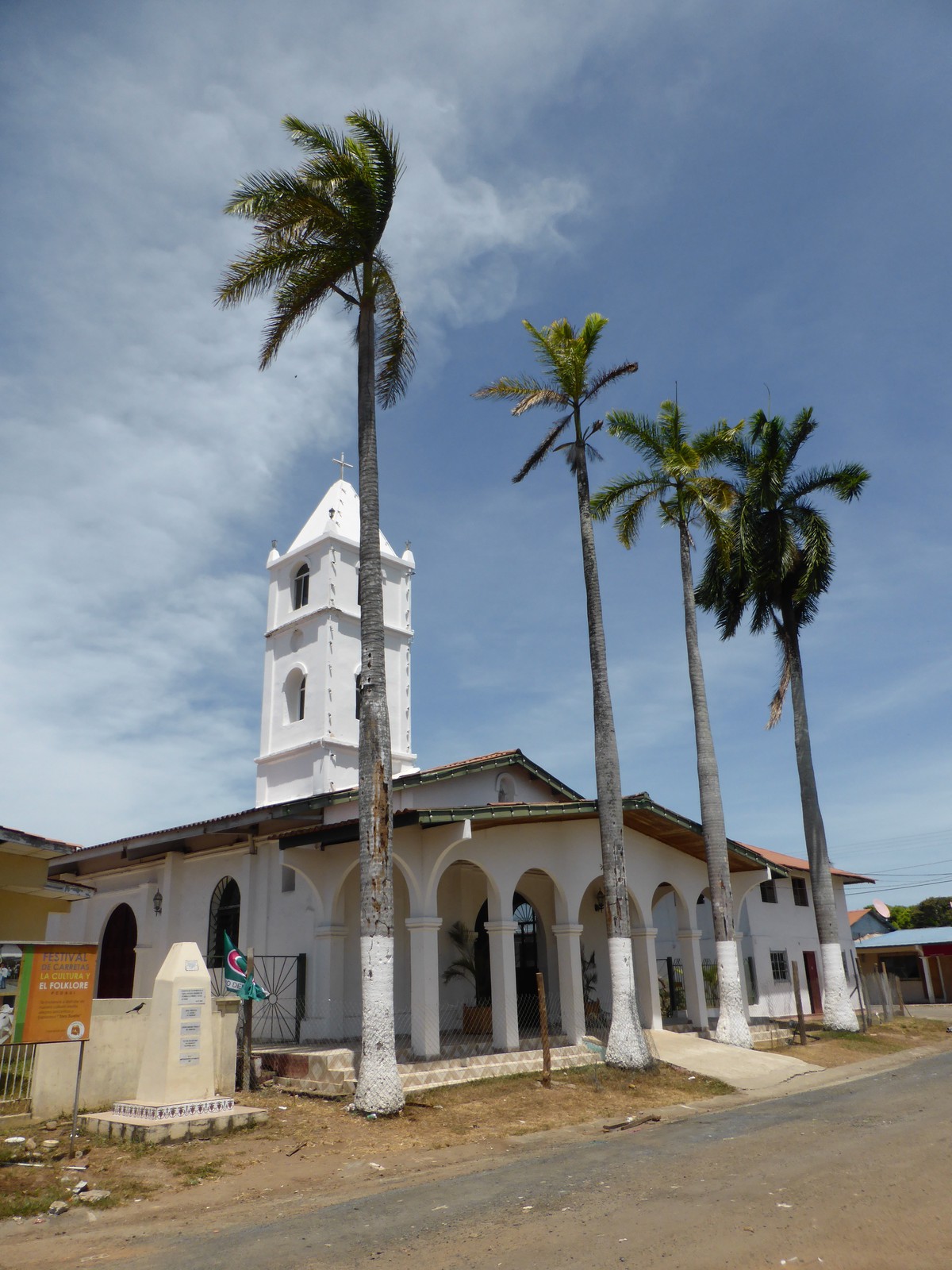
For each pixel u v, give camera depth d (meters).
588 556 19.62
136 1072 12.75
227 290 15.75
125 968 24.70
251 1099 13.49
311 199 15.08
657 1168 9.57
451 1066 15.32
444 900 21.05
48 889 16.97
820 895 26.34
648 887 21.64
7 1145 10.31
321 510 30.91
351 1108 12.98
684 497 23.97
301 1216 8.20
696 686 23.06
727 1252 6.43
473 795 21.77
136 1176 9.58
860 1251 6.34
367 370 15.80
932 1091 15.36
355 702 28.66
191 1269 6.68
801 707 27.89
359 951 19.08
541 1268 6.25
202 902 22.25
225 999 14.15
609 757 18.47
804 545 27.88
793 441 28.64
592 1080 15.95
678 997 28.88
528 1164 10.20
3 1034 10.13
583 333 20.03
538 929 23.34
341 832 16.55
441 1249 6.84
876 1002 31.02
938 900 62.66
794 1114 13.34
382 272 16.27
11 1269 6.91
